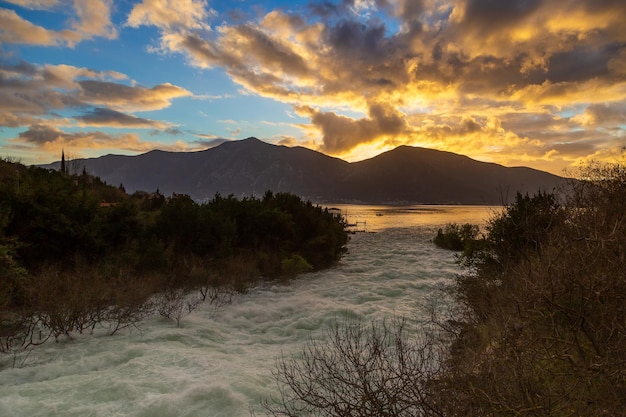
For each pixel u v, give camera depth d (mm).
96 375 5750
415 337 7309
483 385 3100
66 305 7633
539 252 5926
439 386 3355
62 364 6180
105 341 7379
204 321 9102
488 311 5828
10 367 6125
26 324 7633
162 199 28109
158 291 11789
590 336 3262
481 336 5039
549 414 2787
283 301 11344
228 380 5449
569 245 4039
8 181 12453
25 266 10453
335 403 3652
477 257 10305
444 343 5672
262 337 8312
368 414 3406
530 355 3322
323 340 7684
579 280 3406
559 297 3559
